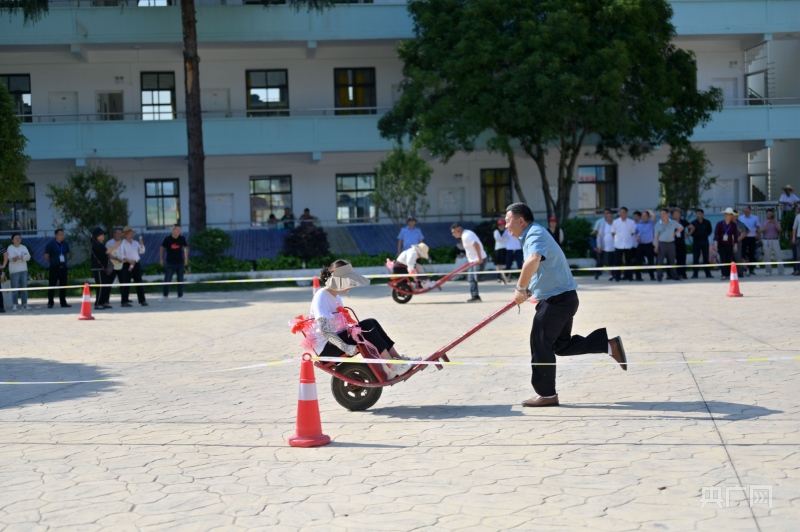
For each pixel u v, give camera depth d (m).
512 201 31.98
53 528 3.95
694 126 26.86
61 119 30.47
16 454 5.41
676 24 29.25
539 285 6.37
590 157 31.53
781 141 33.75
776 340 9.16
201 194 24.81
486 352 9.23
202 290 21.19
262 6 28.72
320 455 5.20
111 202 23.98
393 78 31.34
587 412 6.14
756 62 34.91
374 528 3.83
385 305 15.41
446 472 4.72
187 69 24.48
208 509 4.18
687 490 4.24
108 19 28.28
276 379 8.09
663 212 19.11
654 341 9.46
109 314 15.37
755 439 5.15
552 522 3.85
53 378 8.45
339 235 28.70
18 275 16.58
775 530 3.67
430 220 31.44
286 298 18.02
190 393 7.46
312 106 31.16
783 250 24.47
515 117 23.97
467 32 24.55
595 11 24.48
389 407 6.66
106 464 5.11
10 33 27.97
